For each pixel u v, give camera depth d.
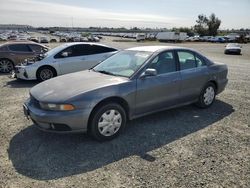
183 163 3.60
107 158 3.72
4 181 3.16
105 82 4.30
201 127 4.91
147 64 4.69
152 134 4.55
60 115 3.81
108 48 9.73
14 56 11.04
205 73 5.69
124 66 4.90
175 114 5.61
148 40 70.44
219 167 3.51
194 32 106.00
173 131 4.70
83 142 4.22
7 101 6.57
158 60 4.90
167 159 3.71
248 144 4.23
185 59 5.41
